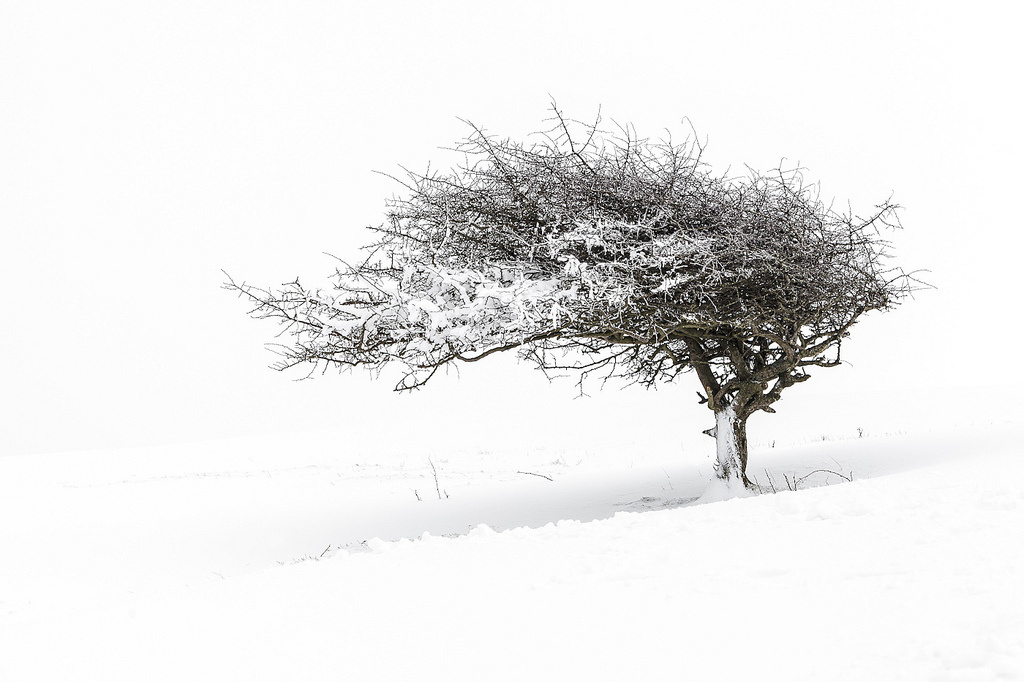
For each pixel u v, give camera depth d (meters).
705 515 7.12
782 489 12.41
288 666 4.14
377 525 12.90
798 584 4.52
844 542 5.36
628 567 5.33
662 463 20.92
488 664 3.91
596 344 12.59
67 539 12.90
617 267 10.61
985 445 12.94
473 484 17.89
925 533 5.27
